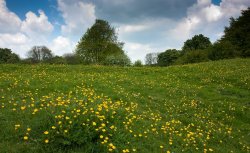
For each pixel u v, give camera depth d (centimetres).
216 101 1950
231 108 1786
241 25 6838
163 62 11025
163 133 1172
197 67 3300
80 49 6216
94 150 867
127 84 2183
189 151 1045
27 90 1584
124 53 5984
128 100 1664
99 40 6188
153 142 1038
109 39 6253
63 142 855
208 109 1767
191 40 9894
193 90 2186
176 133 1210
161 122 1327
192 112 1655
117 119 1099
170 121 1386
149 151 953
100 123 989
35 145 851
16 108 1159
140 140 1028
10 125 966
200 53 6328
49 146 848
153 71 3055
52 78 2044
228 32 6988
